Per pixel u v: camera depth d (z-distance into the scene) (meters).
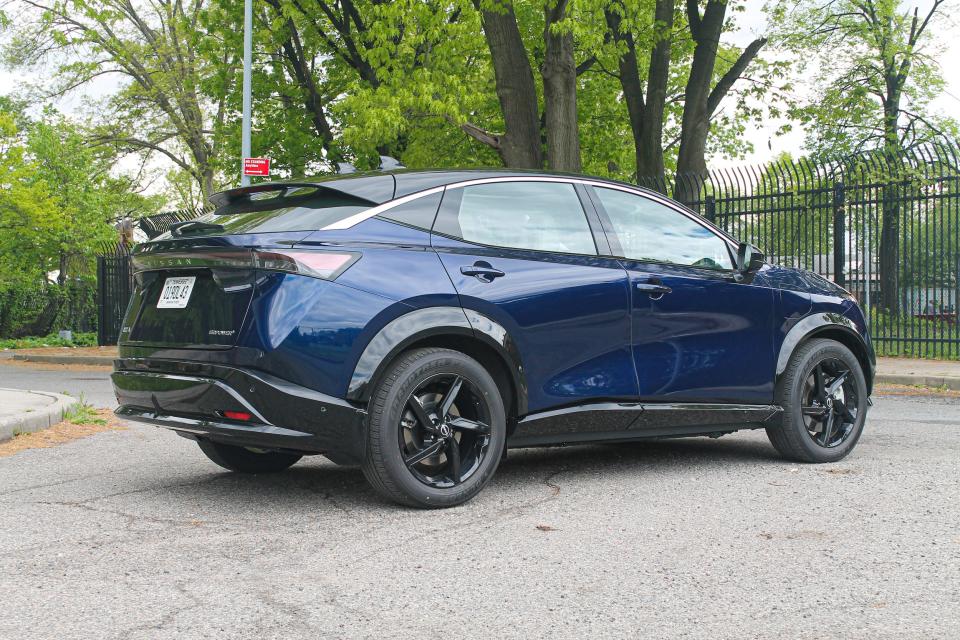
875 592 3.00
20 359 19.83
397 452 4.11
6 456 5.95
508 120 15.58
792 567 3.29
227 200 4.81
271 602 2.92
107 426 7.46
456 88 15.96
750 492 4.60
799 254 13.85
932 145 13.19
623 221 5.05
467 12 15.77
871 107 27.77
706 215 14.75
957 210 12.95
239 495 4.63
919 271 13.28
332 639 2.60
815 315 5.54
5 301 27.95
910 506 4.23
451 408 4.34
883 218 13.45
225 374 3.95
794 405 5.37
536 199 4.78
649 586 3.08
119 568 3.32
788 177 14.92
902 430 6.87
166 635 2.62
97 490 4.79
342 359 3.97
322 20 23.55
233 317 3.98
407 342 4.11
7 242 28.56
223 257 4.01
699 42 18.61
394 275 4.15
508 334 4.40
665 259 5.11
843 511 4.15
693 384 5.04
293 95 23.42
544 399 4.54
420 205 4.41
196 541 3.71
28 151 30.88
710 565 3.32
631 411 4.79
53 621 2.74
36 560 3.43
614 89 24.22
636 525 3.92
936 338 13.18
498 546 3.60
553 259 4.68
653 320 4.90
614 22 18.66
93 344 25.97
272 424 3.91
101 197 32.06
